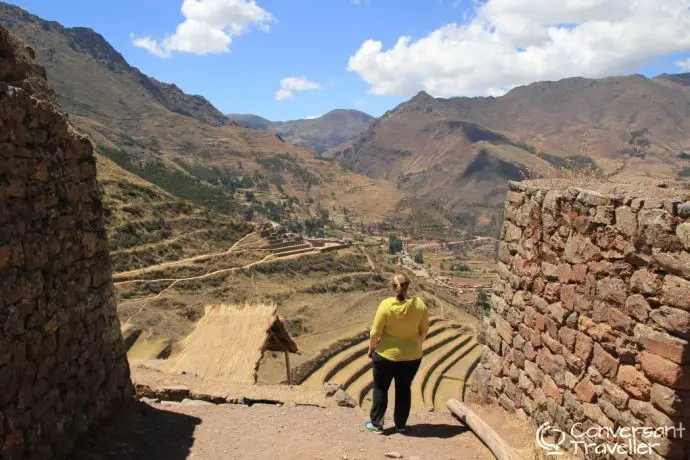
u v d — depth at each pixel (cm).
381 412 724
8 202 454
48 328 505
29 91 554
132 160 18250
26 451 459
